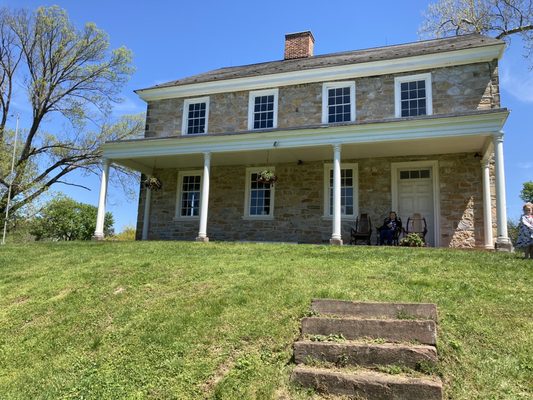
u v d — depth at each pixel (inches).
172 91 645.3
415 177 526.9
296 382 160.6
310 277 272.5
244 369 173.3
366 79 551.5
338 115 560.1
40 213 824.9
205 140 520.1
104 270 334.3
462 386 153.9
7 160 785.6
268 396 154.6
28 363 208.8
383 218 520.7
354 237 502.6
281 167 581.9
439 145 474.3
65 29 807.7
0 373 202.2
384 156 531.5
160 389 169.3
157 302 255.1
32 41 807.1
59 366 199.2
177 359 188.2
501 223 391.9
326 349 171.8
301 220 559.2
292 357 178.1
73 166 868.0
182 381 172.2
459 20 834.2
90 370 191.5
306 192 564.1
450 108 505.7
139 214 646.5
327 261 326.6
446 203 499.8
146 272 315.6
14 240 876.0
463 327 189.9
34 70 821.9
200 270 309.3
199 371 176.7
